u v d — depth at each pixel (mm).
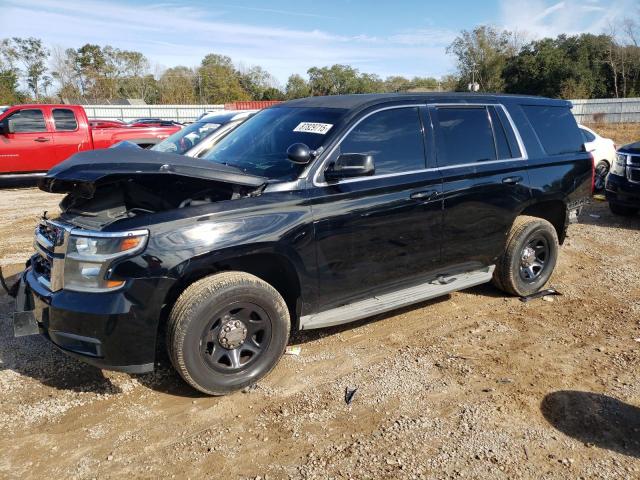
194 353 3312
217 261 3328
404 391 3611
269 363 3674
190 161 3496
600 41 49469
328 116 4125
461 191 4465
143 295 3135
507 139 4953
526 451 3000
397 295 4367
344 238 3842
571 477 2801
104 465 2889
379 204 3977
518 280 5180
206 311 3291
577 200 5508
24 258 6598
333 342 4352
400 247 4188
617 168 8773
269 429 3205
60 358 4027
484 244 4797
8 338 4332
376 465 2883
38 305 3377
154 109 40469
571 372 3869
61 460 2924
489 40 52000
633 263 6492
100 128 13523
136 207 3668
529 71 50438
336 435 3146
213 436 3139
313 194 3697
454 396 3555
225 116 9344
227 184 3555
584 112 36562
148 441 3092
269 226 3479
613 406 3438
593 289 5590
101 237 3145
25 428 3195
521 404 3457
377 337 4445
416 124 4340
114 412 3369
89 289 3168
